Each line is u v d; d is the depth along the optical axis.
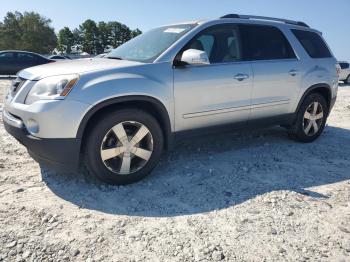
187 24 4.49
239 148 5.24
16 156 4.57
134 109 3.73
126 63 3.87
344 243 2.88
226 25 4.55
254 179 4.08
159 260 2.62
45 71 3.66
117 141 3.70
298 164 4.64
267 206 3.44
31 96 3.52
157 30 4.73
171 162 4.56
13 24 82.31
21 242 2.78
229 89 4.39
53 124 3.37
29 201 3.42
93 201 3.47
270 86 4.82
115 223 3.08
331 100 5.79
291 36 5.24
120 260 2.61
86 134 3.59
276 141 5.68
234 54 4.54
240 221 3.16
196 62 3.82
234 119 4.58
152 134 3.87
